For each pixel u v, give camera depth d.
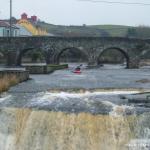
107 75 70.81
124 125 25.17
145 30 192.25
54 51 97.44
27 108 27.94
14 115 27.31
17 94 37.97
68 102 31.42
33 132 26.00
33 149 25.58
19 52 97.81
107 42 97.50
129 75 71.12
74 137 25.25
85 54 97.62
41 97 35.03
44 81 55.28
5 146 26.00
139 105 29.44
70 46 97.25
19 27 141.62
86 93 38.47
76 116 25.92
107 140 24.77
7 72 52.91
